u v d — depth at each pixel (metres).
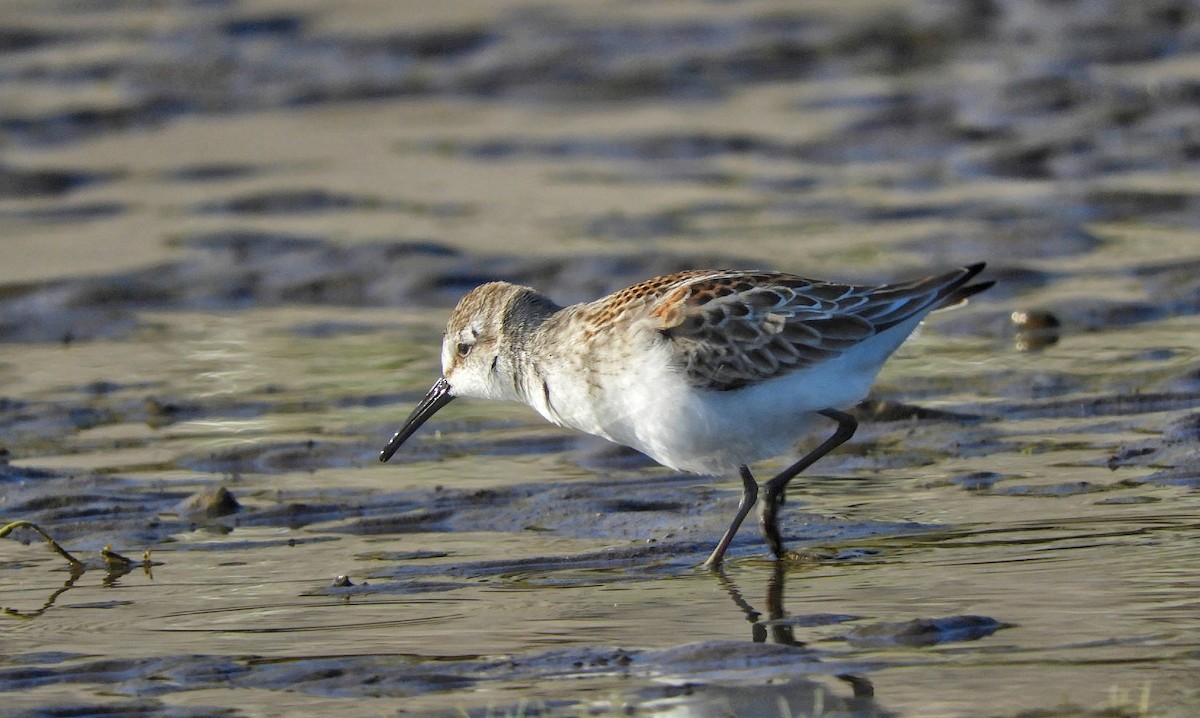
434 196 22.03
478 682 7.71
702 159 23.75
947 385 13.68
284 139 25.84
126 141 26.03
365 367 15.09
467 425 13.25
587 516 10.78
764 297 9.80
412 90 28.72
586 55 30.19
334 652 8.24
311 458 12.44
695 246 18.73
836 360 9.72
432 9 34.19
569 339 10.27
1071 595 8.58
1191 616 8.15
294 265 18.59
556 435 12.85
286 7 34.50
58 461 12.48
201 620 8.87
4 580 9.74
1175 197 19.67
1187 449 11.32
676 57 29.70
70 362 15.64
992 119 23.92
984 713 7.01
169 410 13.89
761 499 10.88
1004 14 30.61
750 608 8.75
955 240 18.59
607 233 19.70
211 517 11.02
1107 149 22.02
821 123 24.97
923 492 10.88
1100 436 11.97
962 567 9.22
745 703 7.29
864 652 7.88
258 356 15.64
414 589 9.36
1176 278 16.62
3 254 19.69
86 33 32.97
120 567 10.00
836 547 9.84
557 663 7.93
